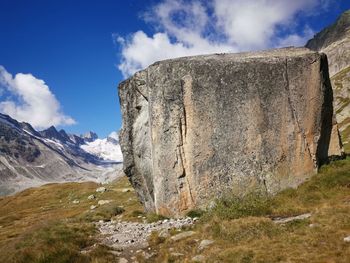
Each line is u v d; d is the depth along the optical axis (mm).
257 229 22250
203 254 20484
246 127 32438
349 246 17719
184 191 33188
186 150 33438
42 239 27016
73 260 22922
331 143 33969
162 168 34188
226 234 22641
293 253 18172
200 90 33438
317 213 23031
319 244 18719
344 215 21406
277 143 31953
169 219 33094
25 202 112500
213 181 32500
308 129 31953
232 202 29609
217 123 32938
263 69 32656
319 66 32406
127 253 24312
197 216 31766
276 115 32188
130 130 40281
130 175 40781
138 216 38812
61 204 92062
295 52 34312
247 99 32594
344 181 28797
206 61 33812
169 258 21094
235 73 33000
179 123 33688
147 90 36750
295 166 31594
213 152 32812
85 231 30812
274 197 30016
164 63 34844
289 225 22172
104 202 72250
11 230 57688
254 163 31969
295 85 32344
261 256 18359
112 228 33125
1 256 25047
